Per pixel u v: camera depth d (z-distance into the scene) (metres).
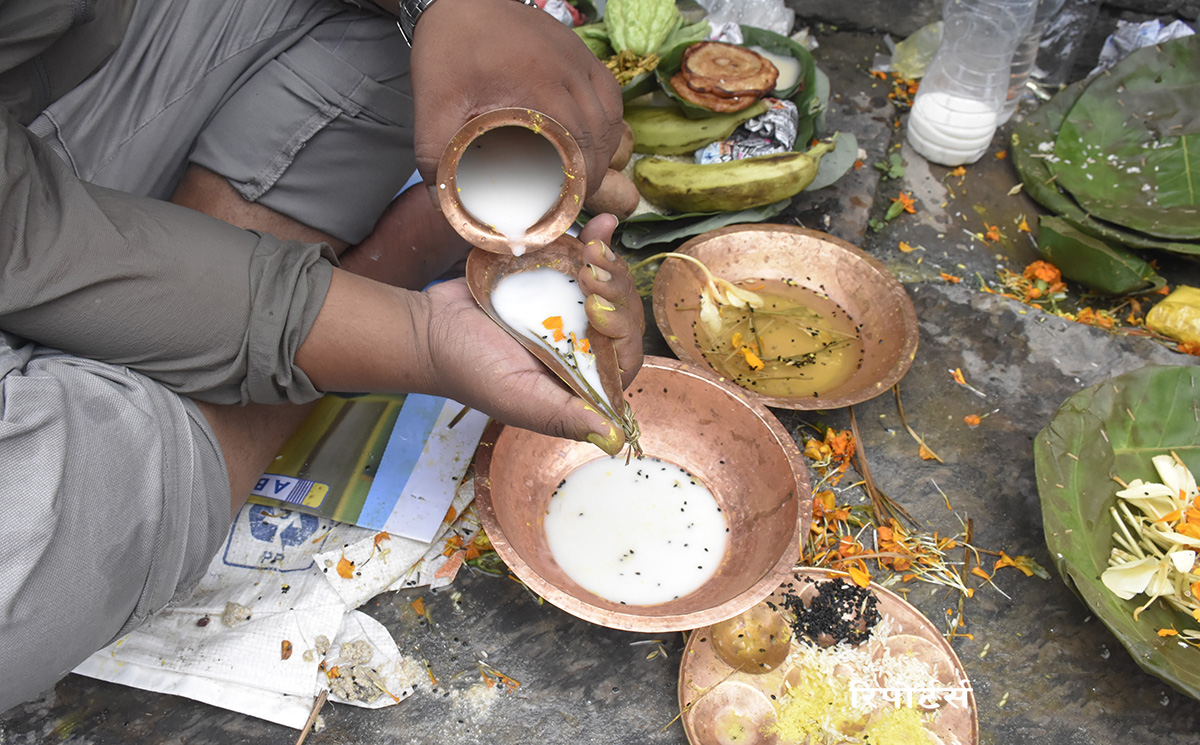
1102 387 2.00
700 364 2.16
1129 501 1.91
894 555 1.99
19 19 1.49
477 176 1.53
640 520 1.93
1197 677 1.61
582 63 1.59
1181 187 2.73
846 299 2.48
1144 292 2.61
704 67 2.70
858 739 1.66
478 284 1.58
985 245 2.86
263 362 1.52
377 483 2.04
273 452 1.88
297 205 1.97
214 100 1.86
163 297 1.43
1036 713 1.81
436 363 1.56
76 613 1.36
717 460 2.02
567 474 2.02
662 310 2.23
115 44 1.70
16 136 1.38
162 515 1.46
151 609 1.55
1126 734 1.78
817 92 3.00
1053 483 1.85
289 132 1.88
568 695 1.79
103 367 1.45
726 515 1.96
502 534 1.67
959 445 2.28
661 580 1.83
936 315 2.60
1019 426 2.32
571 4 3.23
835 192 2.93
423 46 1.54
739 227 2.53
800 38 3.53
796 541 1.69
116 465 1.40
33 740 1.71
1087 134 2.92
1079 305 2.68
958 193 3.02
